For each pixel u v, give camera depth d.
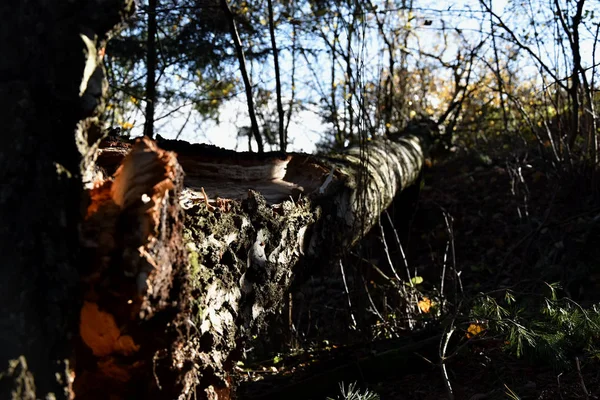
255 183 3.00
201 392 1.97
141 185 1.38
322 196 3.14
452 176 7.32
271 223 2.49
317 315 4.88
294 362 3.58
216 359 2.04
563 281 4.50
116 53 6.38
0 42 1.31
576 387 2.68
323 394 3.02
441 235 6.00
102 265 1.35
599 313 3.06
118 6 1.37
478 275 5.30
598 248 4.82
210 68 6.90
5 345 1.18
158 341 1.49
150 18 5.74
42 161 1.30
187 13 6.20
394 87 8.50
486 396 2.71
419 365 3.16
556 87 5.81
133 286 1.35
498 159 7.44
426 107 9.80
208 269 1.97
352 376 3.07
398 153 5.13
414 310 4.01
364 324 3.55
